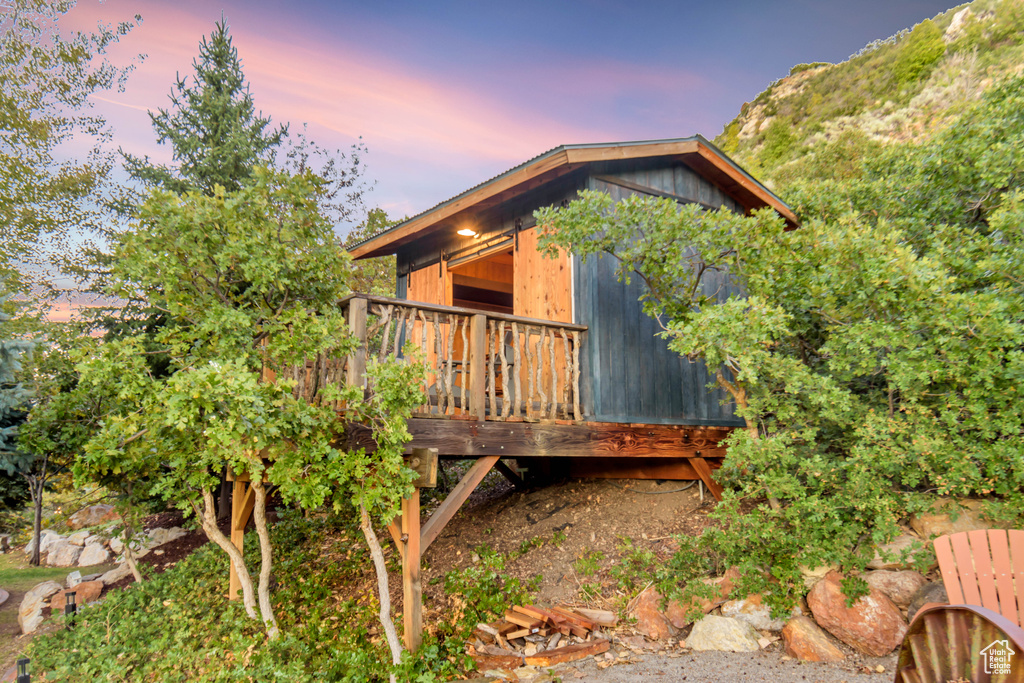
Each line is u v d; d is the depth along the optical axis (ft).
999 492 17.78
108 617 24.89
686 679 15.66
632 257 22.54
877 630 16.38
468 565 26.58
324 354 18.43
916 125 105.19
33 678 21.16
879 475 18.85
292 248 20.22
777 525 19.35
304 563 30.78
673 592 19.81
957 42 123.13
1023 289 19.71
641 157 26.03
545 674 16.92
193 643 21.81
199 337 18.56
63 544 42.78
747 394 23.27
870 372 20.11
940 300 18.44
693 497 27.30
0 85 55.77
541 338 22.89
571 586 23.04
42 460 41.27
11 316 43.88
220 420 15.21
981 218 26.71
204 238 18.88
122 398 16.97
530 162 24.25
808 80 160.15
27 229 56.90
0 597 34.45
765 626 18.33
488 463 20.74
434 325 20.34
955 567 11.21
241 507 27.25
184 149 49.24
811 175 87.10
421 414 19.15
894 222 26.61
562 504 30.14
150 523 43.68
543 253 24.84
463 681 16.88
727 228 21.26
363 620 23.11
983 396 18.48
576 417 23.59
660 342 27.22
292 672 17.88
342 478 15.90
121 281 18.78
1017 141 24.35
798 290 21.45
